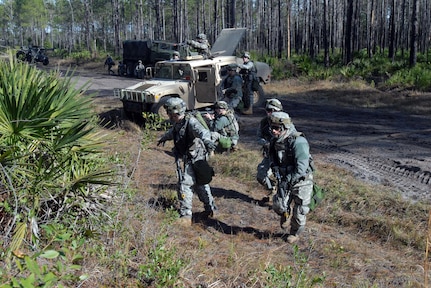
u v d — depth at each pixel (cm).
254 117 1333
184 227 534
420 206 604
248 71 1345
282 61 2716
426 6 4444
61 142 411
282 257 474
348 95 1806
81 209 440
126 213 486
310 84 2114
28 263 225
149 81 1196
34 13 7794
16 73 451
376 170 800
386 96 1722
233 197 659
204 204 571
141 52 2819
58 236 330
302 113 1459
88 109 460
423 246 502
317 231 546
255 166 769
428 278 436
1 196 392
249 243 513
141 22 5606
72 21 6656
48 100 413
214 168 775
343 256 480
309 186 495
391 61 2670
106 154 572
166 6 6212
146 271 374
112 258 388
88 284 355
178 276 375
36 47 4019
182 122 524
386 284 423
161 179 716
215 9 4075
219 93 1146
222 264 442
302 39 5156
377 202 616
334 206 605
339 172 784
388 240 520
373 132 1135
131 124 1088
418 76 1872
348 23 2756
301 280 385
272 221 582
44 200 405
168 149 922
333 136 1093
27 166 411
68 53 5500
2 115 394
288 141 482
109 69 3266
